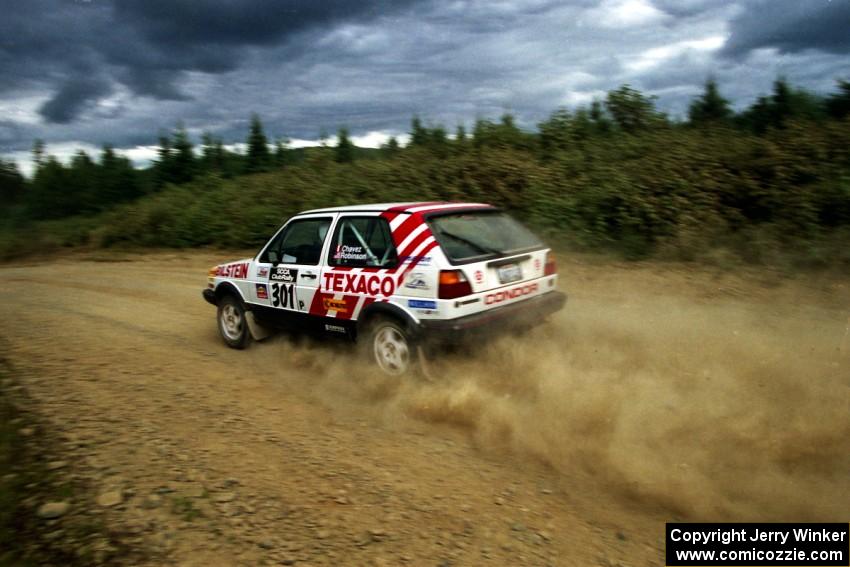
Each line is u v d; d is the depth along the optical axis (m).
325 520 3.32
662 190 10.94
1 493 3.38
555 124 15.28
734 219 10.22
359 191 15.28
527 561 3.02
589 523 3.36
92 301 10.23
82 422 4.47
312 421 4.80
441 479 3.83
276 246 6.55
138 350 6.79
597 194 11.36
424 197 13.82
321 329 6.02
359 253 5.64
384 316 5.38
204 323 8.41
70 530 3.08
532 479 3.83
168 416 4.72
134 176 32.47
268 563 2.92
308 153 18.83
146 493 3.50
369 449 4.27
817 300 7.36
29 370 5.75
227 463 3.95
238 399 5.25
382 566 2.93
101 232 20.20
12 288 12.37
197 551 2.98
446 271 4.96
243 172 28.75
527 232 5.96
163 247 17.89
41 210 30.06
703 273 8.98
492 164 13.77
